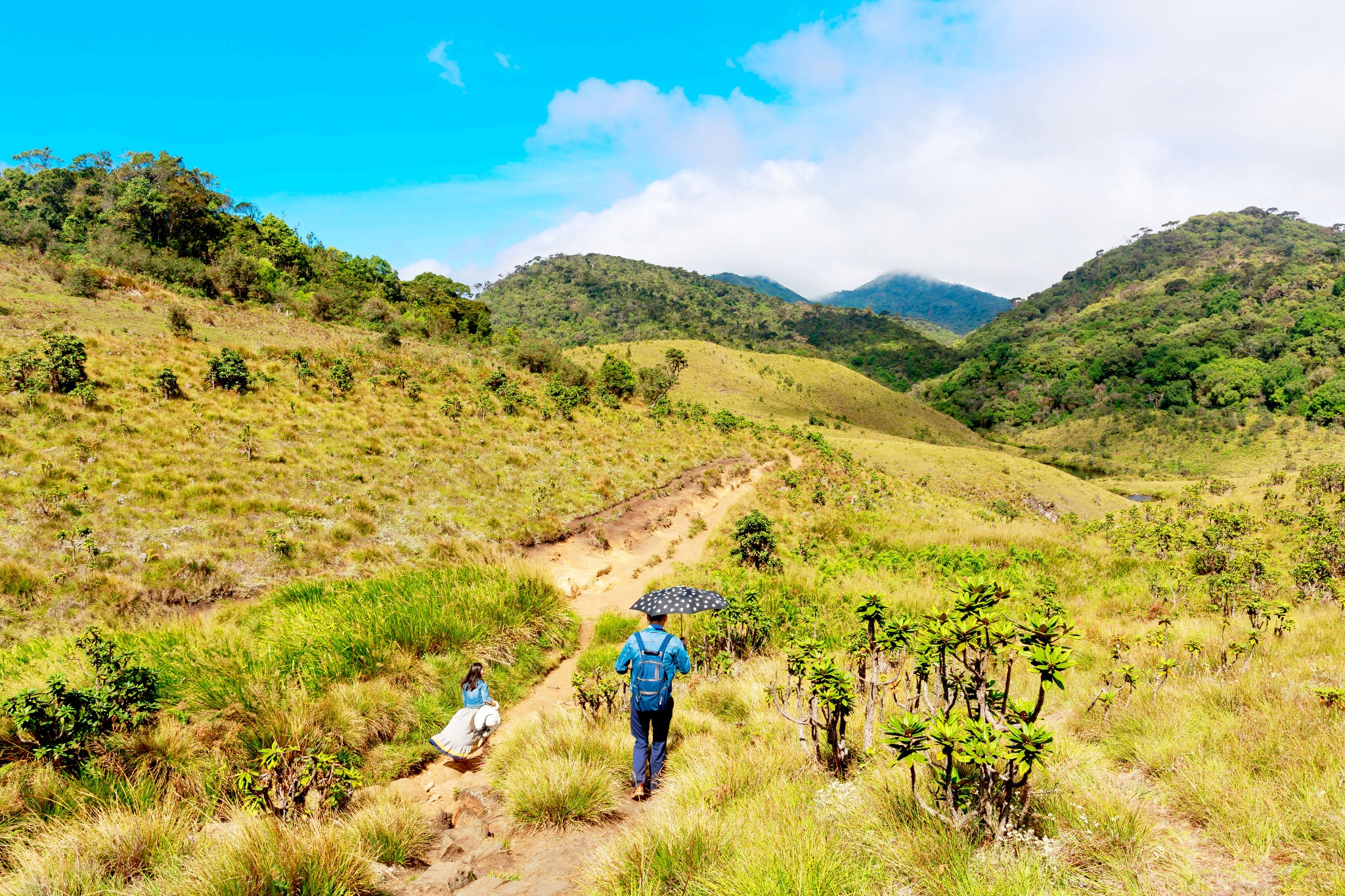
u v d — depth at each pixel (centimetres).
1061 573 1761
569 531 1827
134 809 471
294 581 1219
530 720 715
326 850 366
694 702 796
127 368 2128
